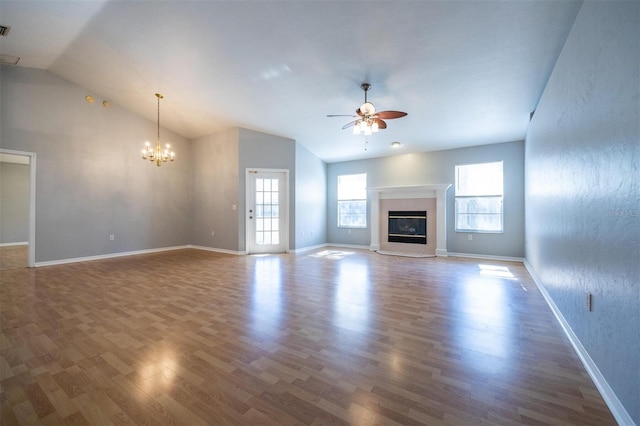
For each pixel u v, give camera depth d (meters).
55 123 5.41
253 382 1.76
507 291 3.68
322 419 1.44
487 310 2.99
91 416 1.47
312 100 4.97
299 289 3.77
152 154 5.89
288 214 6.95
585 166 2.14
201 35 3.72
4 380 1.78
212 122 6.50
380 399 1.59
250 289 3.77
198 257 6.22
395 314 2.88
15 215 8.23
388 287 3.86
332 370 1.89
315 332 2.46
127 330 2.51
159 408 1.53
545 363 1.98
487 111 4.75
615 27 1.67
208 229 7.24
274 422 1.43
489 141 6.06
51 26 3.89
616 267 1.59
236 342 2.28
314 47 3.62
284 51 3.78
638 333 1.33
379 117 3.92
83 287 3.86
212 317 2.80
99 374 1.85
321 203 8.09
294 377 1.81
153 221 6.93
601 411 1.51
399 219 7.11
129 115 6.45
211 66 4.37
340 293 3.59
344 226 8.08
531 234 4.71
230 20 3.39
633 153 1.44
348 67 3.89
